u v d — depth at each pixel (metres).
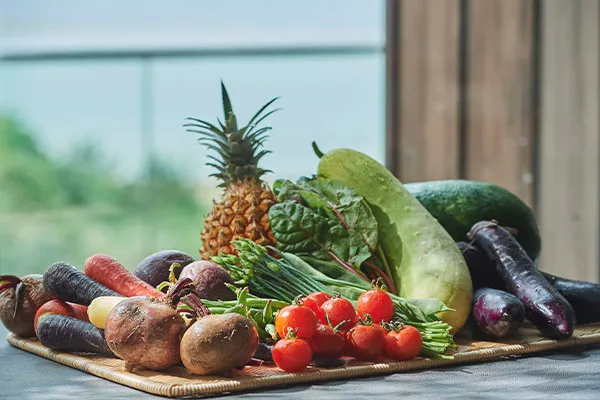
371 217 2.31
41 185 11.43
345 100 11.13
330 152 2.47
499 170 3.93
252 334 1.74
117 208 11.41
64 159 11.48
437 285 2.16
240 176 2.38
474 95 3.95
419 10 4.00
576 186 3.85
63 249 11.11
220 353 1.70
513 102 3.91
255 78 11.54
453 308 2.13
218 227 2.30
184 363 1.73
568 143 3.87
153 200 11.45
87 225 11.34
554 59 3.88
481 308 2.10
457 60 3.96
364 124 11.09
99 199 11.45
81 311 2.14
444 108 3.98
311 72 11.27
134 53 6.54
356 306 2.06
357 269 2.27
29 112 11.53
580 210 3.85
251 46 11.55
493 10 3.92
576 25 3.84
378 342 1.87
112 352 1.89
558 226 3.89
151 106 11.64
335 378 1.79
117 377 1.77
